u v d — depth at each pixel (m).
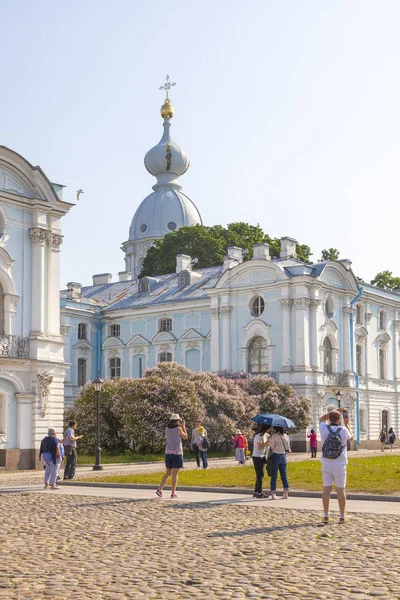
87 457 42.16
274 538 12.48
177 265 68.81
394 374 65.81
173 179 107.56
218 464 38.22
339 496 14.23
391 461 34.94
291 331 54.78
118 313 64.69
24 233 36.00
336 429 14.34
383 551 11.20
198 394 45.78
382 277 83.75
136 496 19.98
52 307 36.59
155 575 9.57
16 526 14.09
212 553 11.09
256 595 8.47
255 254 57.44
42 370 35.62
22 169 35.94
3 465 33.78
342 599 8.28
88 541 12.25
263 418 19.52
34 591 8.63
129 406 43.22
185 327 61.12
